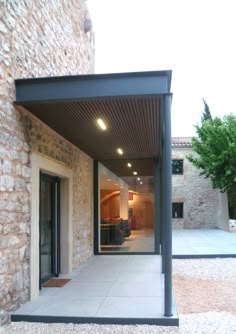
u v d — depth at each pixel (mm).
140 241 9570
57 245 6816
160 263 7949
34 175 5066
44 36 5844
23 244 4676
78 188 7926
